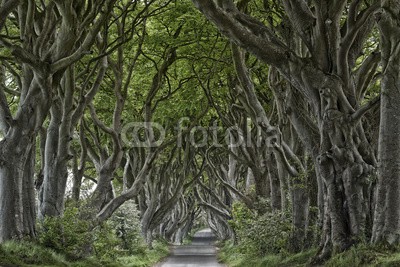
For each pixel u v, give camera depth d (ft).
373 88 78.23
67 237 64.75
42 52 56.80
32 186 61.00
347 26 48.55
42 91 54.03
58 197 67.67
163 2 77.51
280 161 73.92
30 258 52.80
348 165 48.47
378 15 44.32
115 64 78.28
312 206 69.62
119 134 78.23
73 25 54.08
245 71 66.85
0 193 56.13
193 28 77.51
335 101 49.14
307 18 50.01
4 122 56.65
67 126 67.05
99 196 77.51
